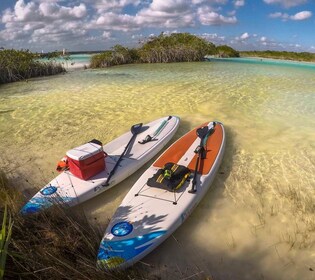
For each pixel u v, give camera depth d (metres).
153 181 4.48
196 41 30.09
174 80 14.73
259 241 3.79
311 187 4.96
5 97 11.88
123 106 9.78
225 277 3.26
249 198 4.71
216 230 4.02
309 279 3.19
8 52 18.62
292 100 10.27
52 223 3.82
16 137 7.32
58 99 11.09
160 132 6.80
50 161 6.08
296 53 36.00
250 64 24.16
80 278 2.93
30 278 3.00
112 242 3.52
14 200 4.33
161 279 3.24
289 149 6.36
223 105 9.66
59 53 22.28
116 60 26.12
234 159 6.00
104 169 5.12
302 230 3.94
